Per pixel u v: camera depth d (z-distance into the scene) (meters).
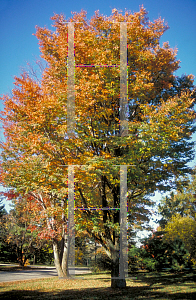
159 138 11.21
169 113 11.93
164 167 13.45
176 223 31.20
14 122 15.90
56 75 12.44
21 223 35.84
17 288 15.20
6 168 14.74
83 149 12.39
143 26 13.98
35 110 11.74
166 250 24.52
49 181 11.45
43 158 12.09
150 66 13.10
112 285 13.86
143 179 12.58
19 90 13.91
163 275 20.11
